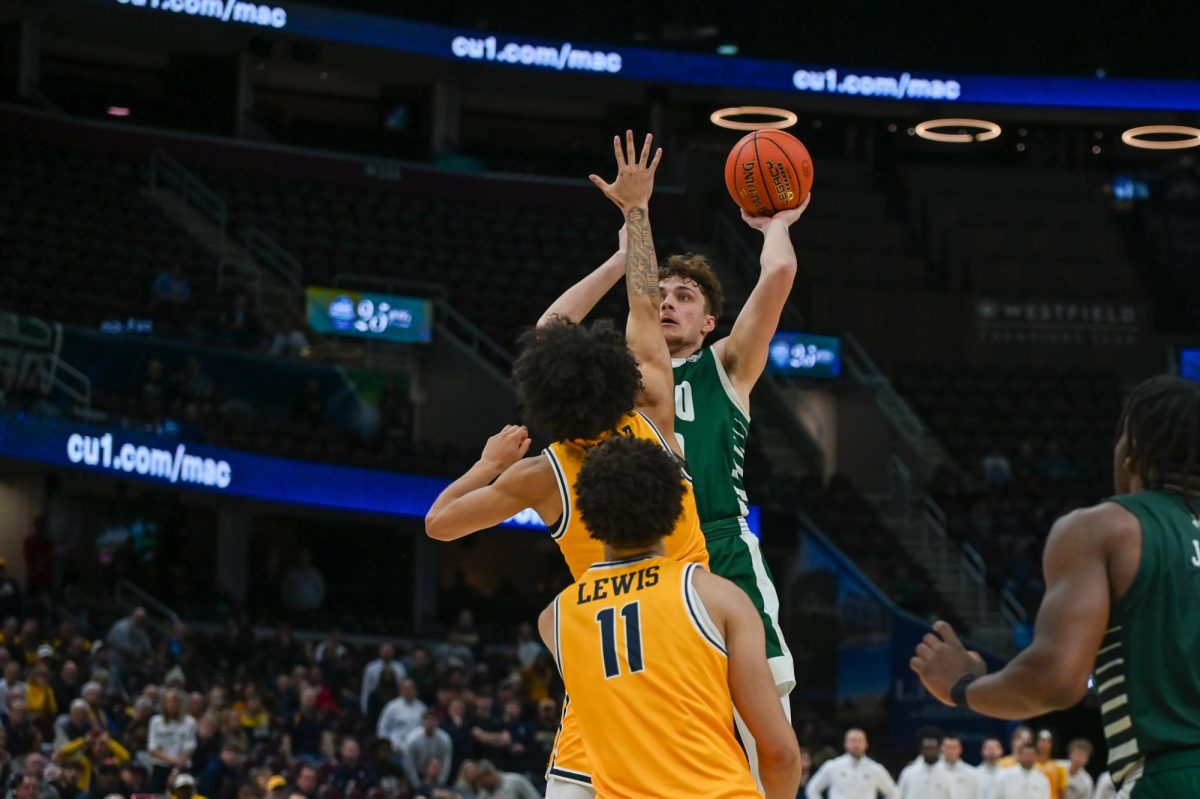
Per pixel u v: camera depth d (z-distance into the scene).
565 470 4.43
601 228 34.25
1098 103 35.22
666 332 5.31
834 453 30.75
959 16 36.53
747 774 3.89
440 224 32.66
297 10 31.52
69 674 16.30
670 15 36.88
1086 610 3.53
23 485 23.31
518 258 32.56
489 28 34.88
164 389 23.92
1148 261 35.84
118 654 18.12
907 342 32.94
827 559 25.73
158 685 17.64
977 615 25.95
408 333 28.36
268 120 34.12
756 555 5.01
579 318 5.16
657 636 3.94
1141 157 38.97
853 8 36.84
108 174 29.83
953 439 30.92
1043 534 27.92
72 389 22.55
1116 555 3.56
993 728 23.97
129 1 29.89
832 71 34.81
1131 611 3.54
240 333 25.83
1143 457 3.71
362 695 19.56
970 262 34.28
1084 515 3.63
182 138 31.31
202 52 33.34
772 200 5.43
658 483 4.04
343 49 32.66
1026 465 29.88
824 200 35.31
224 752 15.27
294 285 28.56
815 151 38.03
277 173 32.25
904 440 30.30
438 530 4.59
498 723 18.02
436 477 24.88
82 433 20.67
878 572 25.91
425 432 28.67
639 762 3.89
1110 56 36.03
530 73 34.38
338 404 26.03
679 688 3.89
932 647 3.95
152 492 23.50
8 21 30.61
